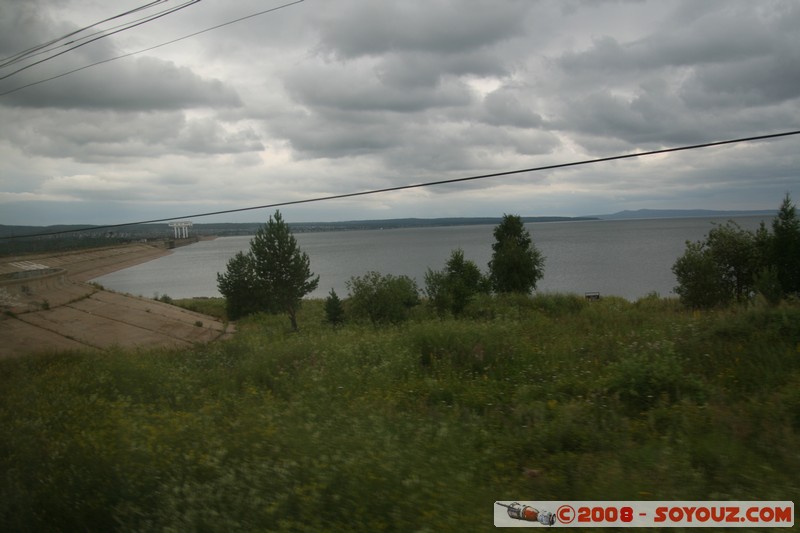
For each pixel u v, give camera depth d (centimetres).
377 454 450
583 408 661
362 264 10375
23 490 489
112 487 462
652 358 852
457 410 693
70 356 1522
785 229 1884
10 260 4575
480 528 359
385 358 1030
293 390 874
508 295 2591
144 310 3400
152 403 847
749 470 455
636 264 8262
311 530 356
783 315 952
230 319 3884
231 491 417
